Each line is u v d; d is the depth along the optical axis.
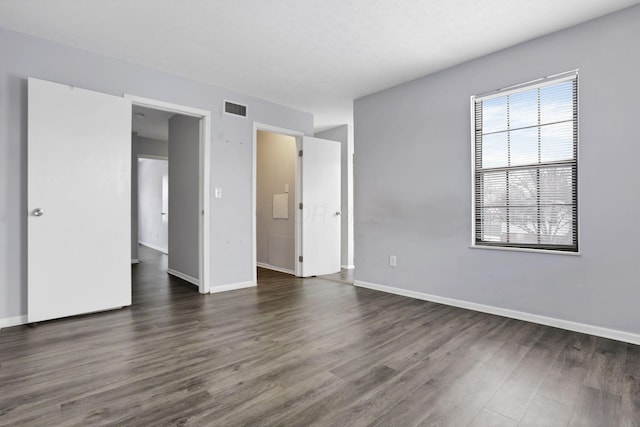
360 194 4.47
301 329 2.79
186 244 4.90
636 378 1.96
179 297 3.86
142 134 6.75
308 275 5.14
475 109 3.41
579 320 2.72
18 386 1.85
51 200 2.91
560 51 2.82
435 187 3.68
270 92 4.31
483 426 1.53
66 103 2.98
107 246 3.21
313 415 1.60
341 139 6.10
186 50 3.19
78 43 3.06
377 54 3.27
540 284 2.94
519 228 3.11
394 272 4.08
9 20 2.68
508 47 3.12
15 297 2.85
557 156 2.88
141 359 2.21
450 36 2.93
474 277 3.37
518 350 2.36
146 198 10.18
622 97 2.52
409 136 3.92
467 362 2.17
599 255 2.62
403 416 1.60
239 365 2.13
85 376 1.97
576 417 1.59
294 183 5.52
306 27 2.79
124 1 2.43
